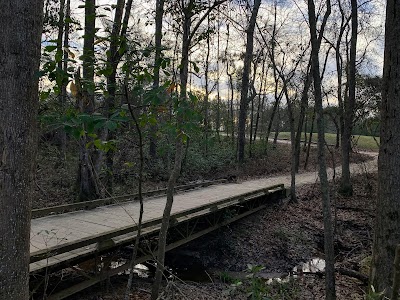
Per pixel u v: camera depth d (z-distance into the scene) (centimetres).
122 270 643
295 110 2548
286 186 1552
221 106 2862
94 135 260
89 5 293
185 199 1029
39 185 1113
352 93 1445
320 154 528
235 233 1037
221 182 1442
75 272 647
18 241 229
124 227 632
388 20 479
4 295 225
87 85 288
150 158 1587
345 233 1088
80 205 798
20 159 226
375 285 498
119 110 269
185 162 1683
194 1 480
